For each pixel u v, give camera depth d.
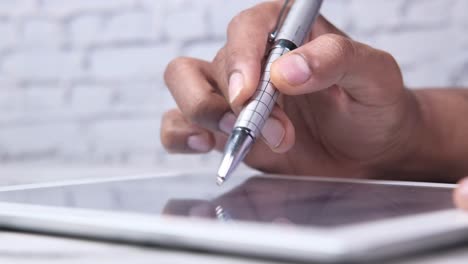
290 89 0.43
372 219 0.28
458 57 0.95
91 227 0.28
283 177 0.55
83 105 1.20
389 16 0.99
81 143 1.21
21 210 0.32
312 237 0.22
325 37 0.46
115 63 1.17
